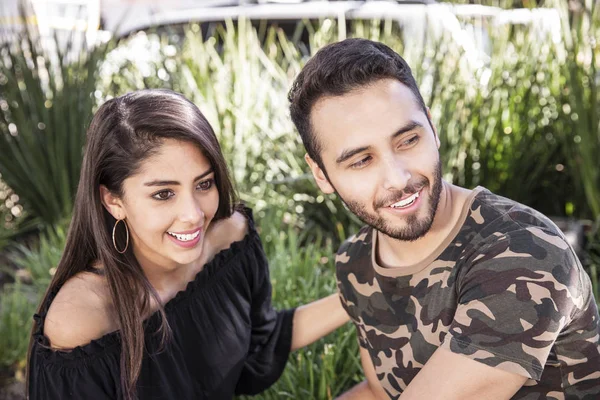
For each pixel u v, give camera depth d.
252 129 3.79
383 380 1.57
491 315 1.26
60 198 4.04
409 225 1.37
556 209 3.71
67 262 1.58
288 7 4.78
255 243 1.85
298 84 1.42
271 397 2.14
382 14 4.09
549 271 1.26
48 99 4.01
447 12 3.68
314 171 1.52
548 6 3.66
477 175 3.55
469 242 1.37
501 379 1.25
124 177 1.48
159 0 6.51
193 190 1.52
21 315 3.01
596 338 1.38
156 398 1.58
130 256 1.58
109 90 4.11
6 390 2.71
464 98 3.43
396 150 1.35
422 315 1.43
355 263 1.59
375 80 1.34
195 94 3.82
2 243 3.79
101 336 1.53
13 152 3.99
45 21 4.33
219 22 4.82
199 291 1.68
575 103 3.22
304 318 1.92
